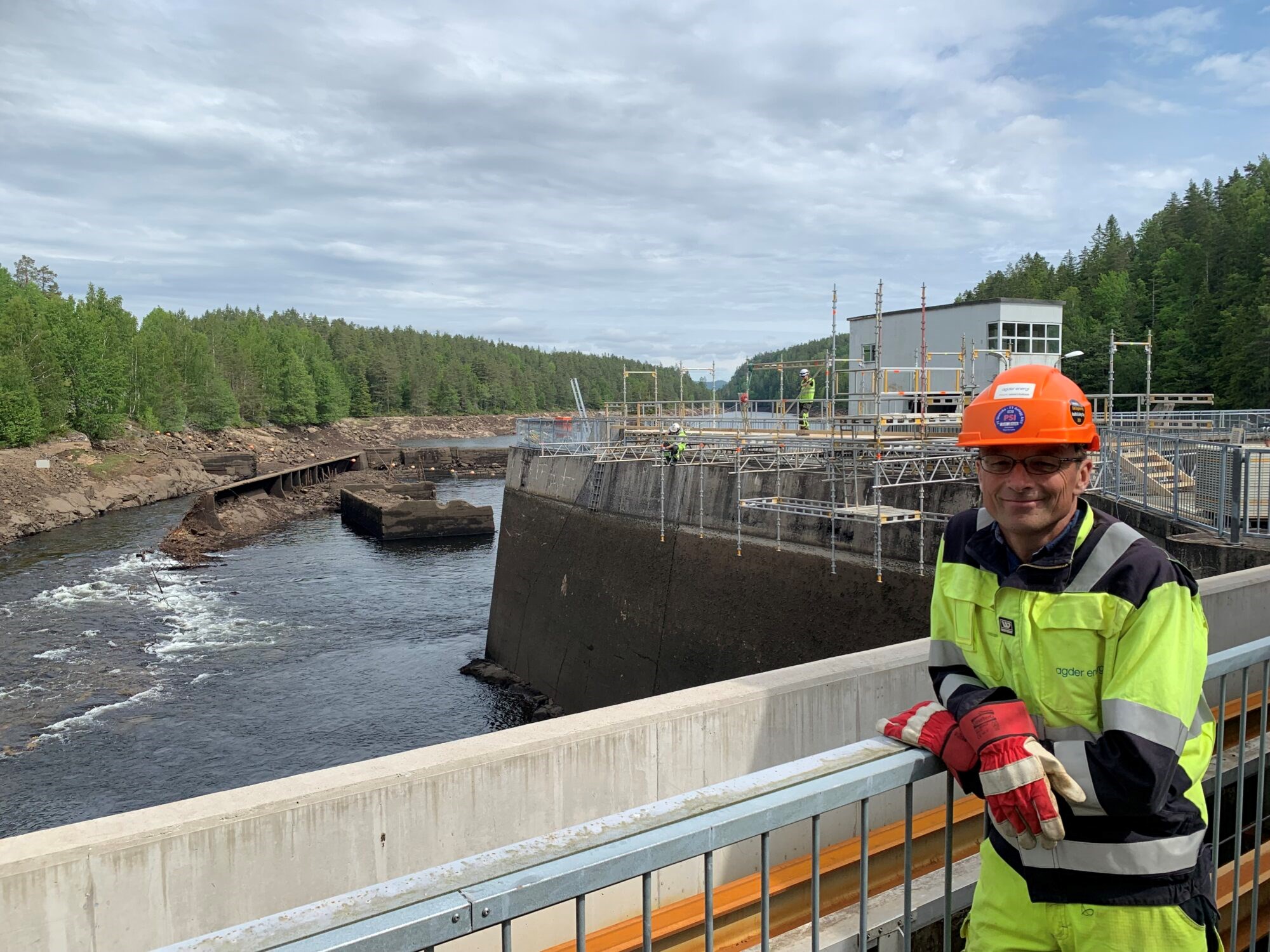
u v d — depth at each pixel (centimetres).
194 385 12031
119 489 7556
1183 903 246
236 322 19775
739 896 551
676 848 227
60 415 8544
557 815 551
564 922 533
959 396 3100
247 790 487
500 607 3784
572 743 554
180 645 3544
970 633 272
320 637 3766
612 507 3206
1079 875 248
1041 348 3950
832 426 2420
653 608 2897
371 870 501
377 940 187
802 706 633
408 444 17800
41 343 8588
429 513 6338
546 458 3709
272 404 14450
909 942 279
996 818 244
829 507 2295
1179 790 247
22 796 2242
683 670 2728
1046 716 256
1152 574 244
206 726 2733
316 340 19912
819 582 2334
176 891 453
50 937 423
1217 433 2612
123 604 4147
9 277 12069
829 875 572
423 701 3080
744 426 3394
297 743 2645
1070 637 248
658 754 581
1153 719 229
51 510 6481
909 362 4238
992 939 275
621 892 542
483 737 554
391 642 3772
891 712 675
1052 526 255
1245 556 1363
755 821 240
